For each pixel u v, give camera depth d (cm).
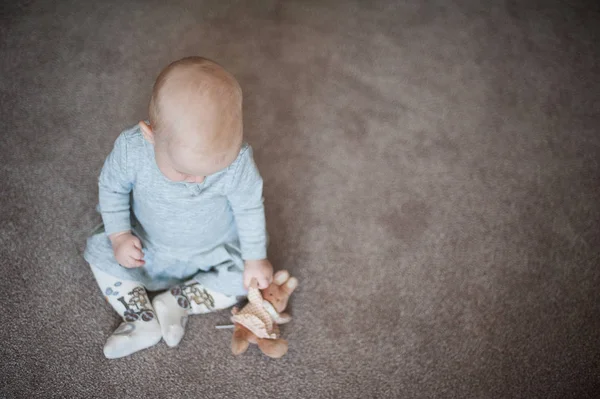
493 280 132
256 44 177
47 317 113
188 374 109
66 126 146
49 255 122
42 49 163
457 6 204
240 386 109
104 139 145
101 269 110
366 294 126
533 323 125
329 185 146
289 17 188
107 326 114
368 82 173
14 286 117
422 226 141
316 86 169
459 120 166
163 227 108
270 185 144
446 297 128
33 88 153
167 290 117
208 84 80
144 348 111
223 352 113
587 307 129
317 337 118
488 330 123
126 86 159
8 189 131
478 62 185
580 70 187
